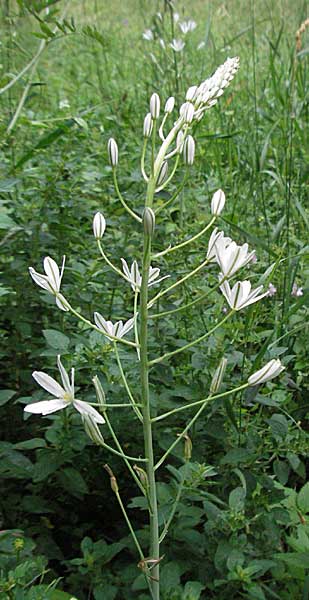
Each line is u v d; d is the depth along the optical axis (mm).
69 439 249
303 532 240
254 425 278
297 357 314
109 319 327
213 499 236
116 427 268
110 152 191
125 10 984
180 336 320
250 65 726
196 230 393
